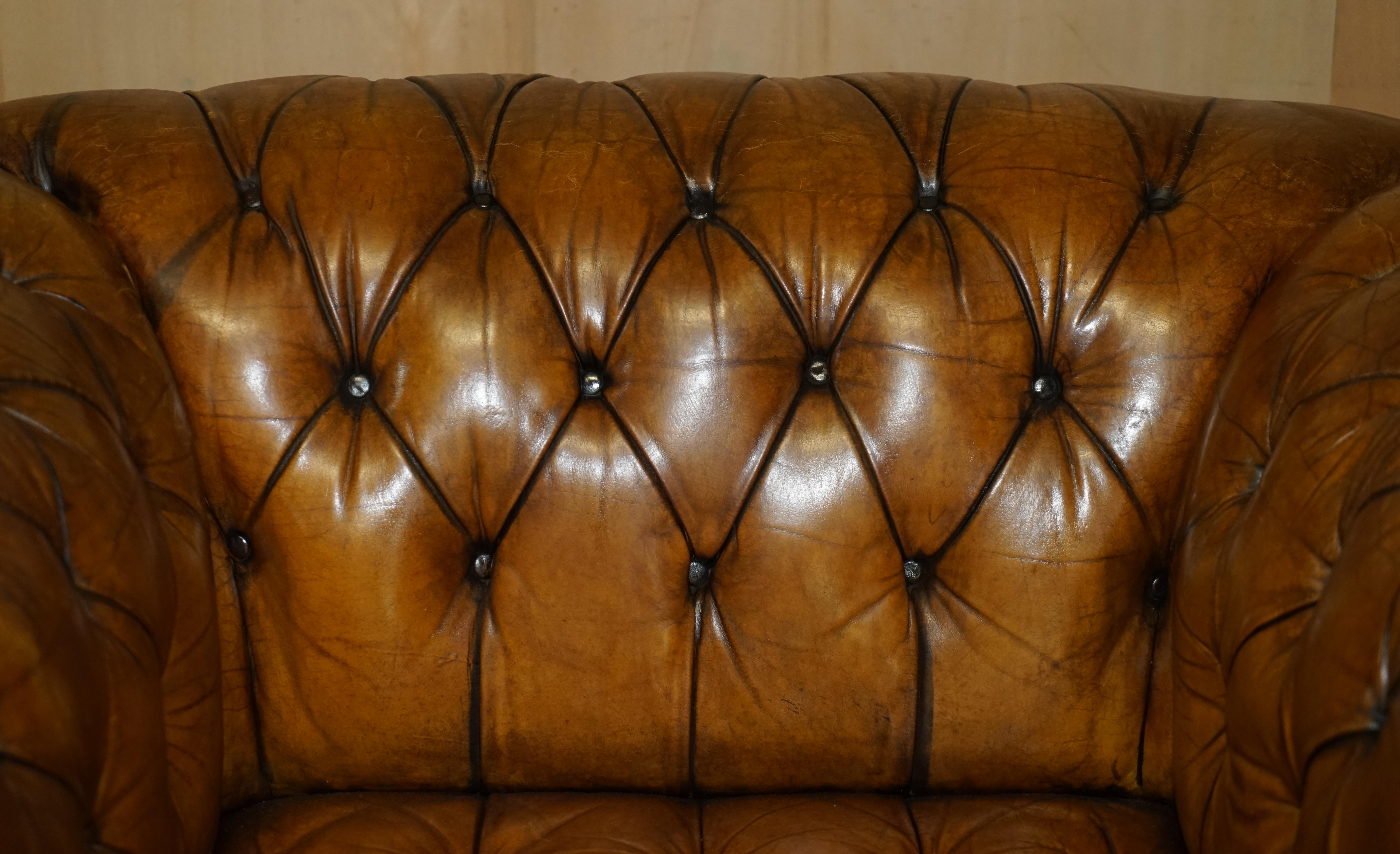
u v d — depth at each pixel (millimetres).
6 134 939
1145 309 908
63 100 973
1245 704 712
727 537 919
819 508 908
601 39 1451
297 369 896
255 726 929
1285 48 1435
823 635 913
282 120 961
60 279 816
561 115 984
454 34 1446
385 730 917
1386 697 576
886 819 902
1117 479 906
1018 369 914
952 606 920
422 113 975
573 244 919
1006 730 921
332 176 925
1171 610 884
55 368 728
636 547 908
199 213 905
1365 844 545
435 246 919
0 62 1437
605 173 941
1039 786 942
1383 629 588
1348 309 780
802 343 922
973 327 911
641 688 919
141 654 688
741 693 924
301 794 944
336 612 898
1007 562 908
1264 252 911
